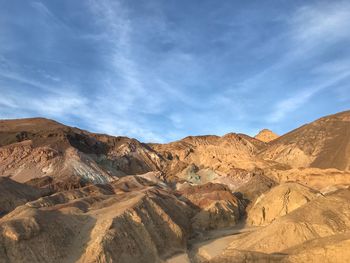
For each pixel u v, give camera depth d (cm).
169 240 6819
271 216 9419
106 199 8169
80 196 9356
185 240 7188
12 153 13450
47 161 13150
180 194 11531
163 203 7962
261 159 17575
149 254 6122
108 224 5909
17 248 5131
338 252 4197
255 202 10744
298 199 9394
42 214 5862
